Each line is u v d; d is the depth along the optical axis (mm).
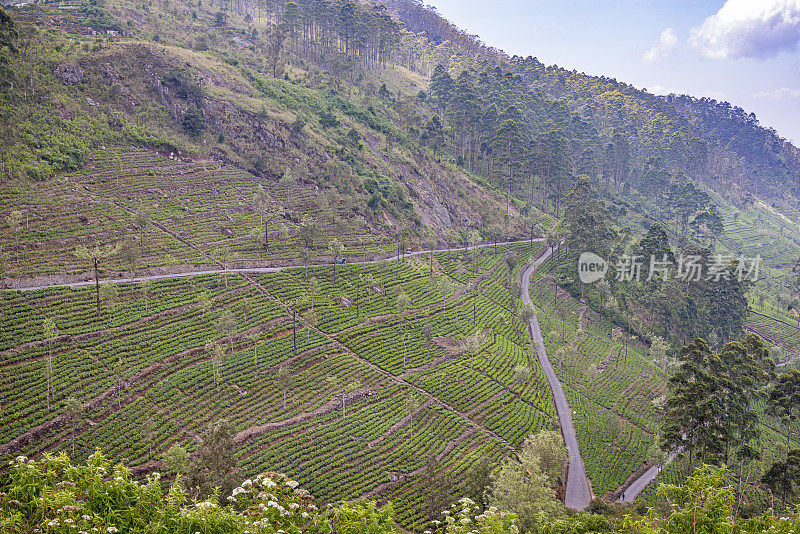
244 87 179750
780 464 79062
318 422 88625
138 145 143875
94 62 153750
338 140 182375
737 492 90062
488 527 30328
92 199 119562
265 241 130375
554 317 152000
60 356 82750
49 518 28875
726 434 81625
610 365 134625
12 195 109062
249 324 105188
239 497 34125
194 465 60938
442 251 164750
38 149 121250
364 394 98125
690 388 83188
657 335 154250
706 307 154250
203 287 109438
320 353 105250
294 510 31672
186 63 171125
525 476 71312
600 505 74375
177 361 91125
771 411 92188
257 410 87000
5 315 85000
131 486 30922
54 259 100438
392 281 136375
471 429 97125
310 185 160000
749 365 90562
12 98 127188
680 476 99188
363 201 160750
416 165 194875
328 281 127062
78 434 73062
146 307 98000
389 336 116812
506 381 113812
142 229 116938
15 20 153000
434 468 79188
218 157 155125
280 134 167125
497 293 152875
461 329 128000
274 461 77875
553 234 178750
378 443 87938
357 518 31172
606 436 106188
